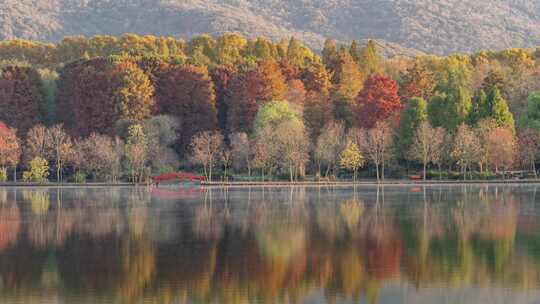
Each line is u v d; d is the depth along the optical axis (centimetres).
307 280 9656
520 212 15588
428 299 8881
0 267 10269
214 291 9188
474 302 8762
